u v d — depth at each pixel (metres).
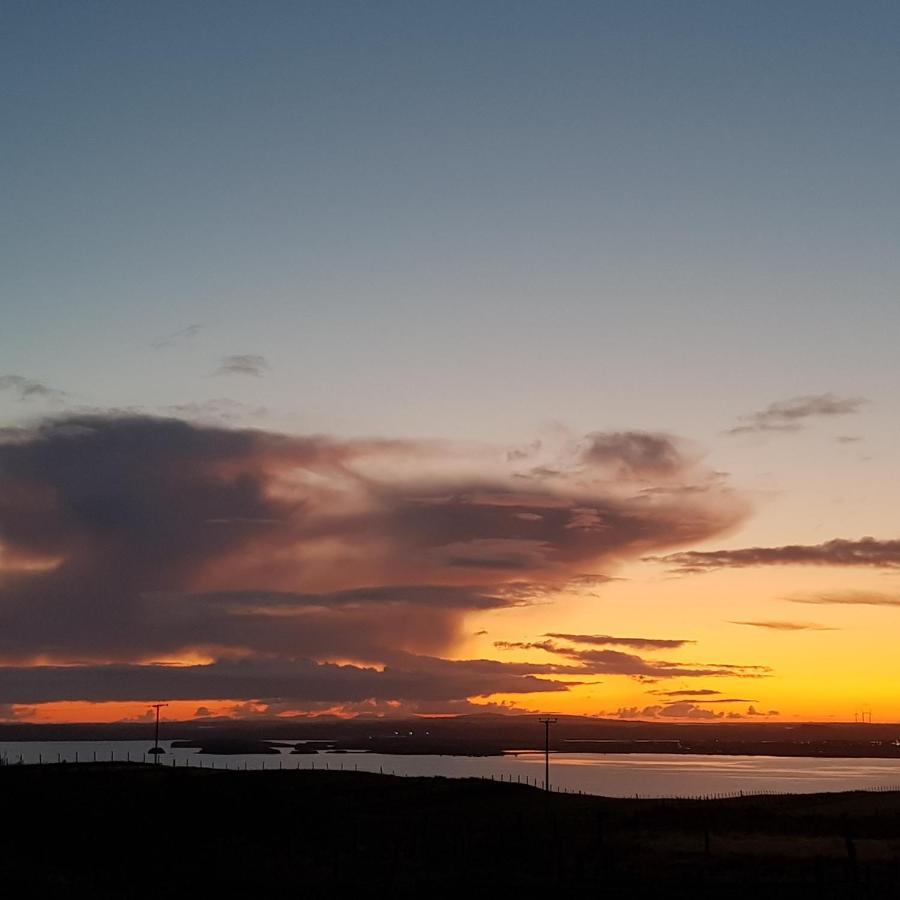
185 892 55.03
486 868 64.12
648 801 112.94
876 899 49.81
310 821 96.81
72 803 106.44
